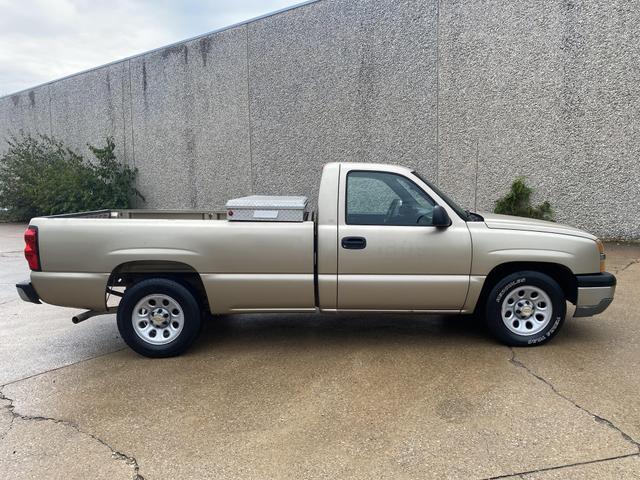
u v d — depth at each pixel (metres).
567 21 8.86
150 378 4.09
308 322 5.63
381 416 3.36
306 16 11.18
